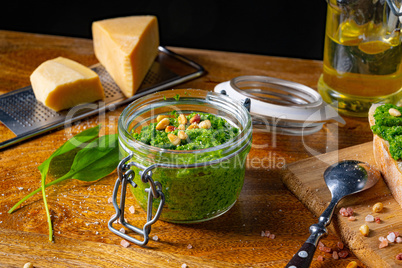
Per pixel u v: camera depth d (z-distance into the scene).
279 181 0.53
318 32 0.88
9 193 0.51
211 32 0.93
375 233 0.44
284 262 0.44
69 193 0.51
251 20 0.90
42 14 0.95
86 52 0.76
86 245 0.45
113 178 0.53
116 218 0.46
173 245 0.45
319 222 0.44
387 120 0.49
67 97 0.62
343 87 0.60
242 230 0.47
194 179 0.44
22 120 0.61
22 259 0.44
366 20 0.55
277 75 0.70
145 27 0.69
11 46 0.77
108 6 0.93
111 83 0.68
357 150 0.54
